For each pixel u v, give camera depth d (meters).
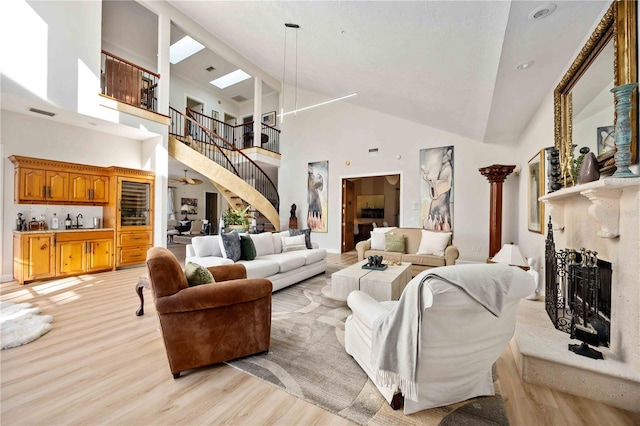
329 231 7.93
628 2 1.66
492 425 1.48
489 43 2.44
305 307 3.28
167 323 1.85
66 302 3.33
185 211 10.45
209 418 1.51
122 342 2.36
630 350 1.69
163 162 5.45
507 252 3.20
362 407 1.61
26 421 1.47
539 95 3.39
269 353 2.22
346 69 4.38
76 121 4.57
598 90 2.07
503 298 1.41
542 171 3.51
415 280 1.44
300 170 8.48
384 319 1.60
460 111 4.39
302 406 1.62
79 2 4.25
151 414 1.54
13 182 4.18
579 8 1.84
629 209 1.69
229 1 4.05
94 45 4.41
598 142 2.08
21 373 1.90
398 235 5.09
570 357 1.81
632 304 1.68
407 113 5.79
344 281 3.16
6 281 4.12
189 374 1.93
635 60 1.65
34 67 3.80
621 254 1.76
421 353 1.48
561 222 2.62
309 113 8.30
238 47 6.43
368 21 2.78
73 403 1.61
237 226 6.21
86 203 4.79
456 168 6.12
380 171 7.10
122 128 4.93
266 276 3.67
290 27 3.81
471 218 5.96
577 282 2.16
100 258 4.76
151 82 6.43
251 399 1.68
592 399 1.70
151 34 6.82
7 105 3.95
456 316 1.46
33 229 4.29
